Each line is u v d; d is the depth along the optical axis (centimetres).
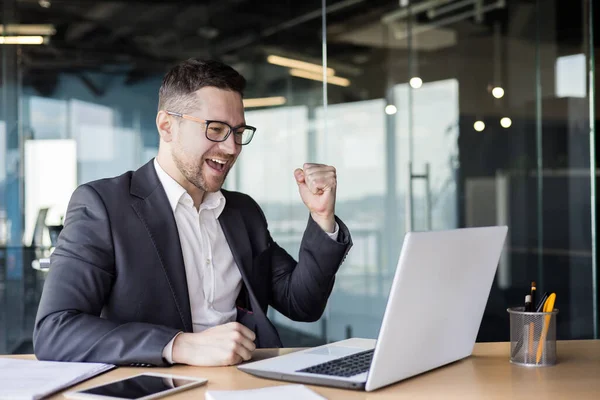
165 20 416
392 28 419
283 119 421
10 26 402
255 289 188
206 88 170
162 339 140
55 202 405
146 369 137
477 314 146
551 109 424
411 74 418
